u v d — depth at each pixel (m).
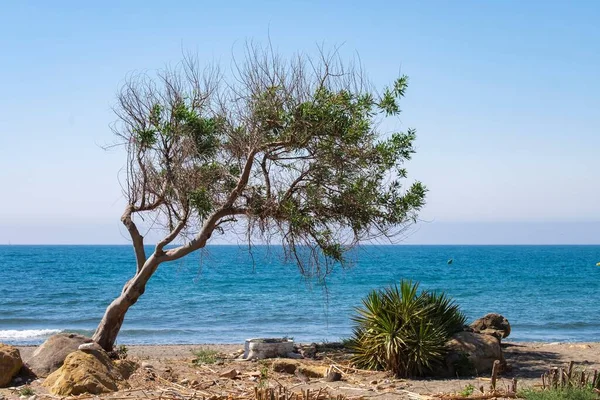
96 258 123.81
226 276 71.25
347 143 15.08
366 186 15.57
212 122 15.38
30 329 31.27
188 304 42.16
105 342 14.86
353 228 15.84
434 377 13.43
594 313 37.97
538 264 108.69
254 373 13.43
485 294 51.84
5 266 93.31
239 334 28.69
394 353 13.46
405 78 15.44
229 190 15.87
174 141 15.24
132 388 11.88
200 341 26.53
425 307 14.00
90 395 11.24
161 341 26.52
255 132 15.19
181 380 12.77
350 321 33.00
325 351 16.53
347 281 65.44
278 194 15.48
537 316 36.44
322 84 15.37
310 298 45.91
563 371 11.26
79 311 39.31
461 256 148.38
